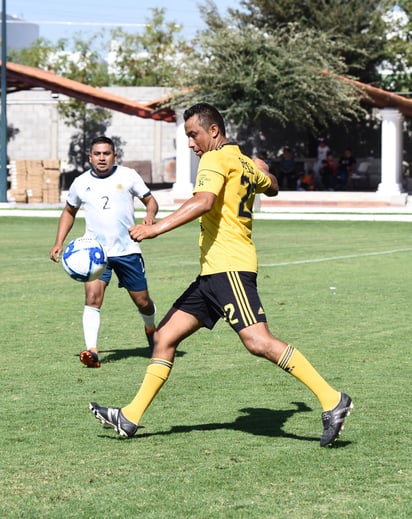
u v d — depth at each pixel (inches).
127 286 716.7
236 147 486.9
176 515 380.8
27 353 745.0
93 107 3757.4
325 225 2237.9
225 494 406.9
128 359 725.9
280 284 1165.7
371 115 3575.3
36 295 1076.5
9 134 3814.0
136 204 3080.7
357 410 558.6
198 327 495.8
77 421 537.6
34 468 447.5
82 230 2086.6
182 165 3095.5
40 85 3196.4
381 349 754.8
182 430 517.7
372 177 3390.7
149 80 4532.5
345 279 1217.4
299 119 3159.5
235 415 550.3
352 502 396.5
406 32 3924.7
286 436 503.5
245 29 3056.1
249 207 486.0
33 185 3029.0
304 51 3046.3
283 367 473.1
